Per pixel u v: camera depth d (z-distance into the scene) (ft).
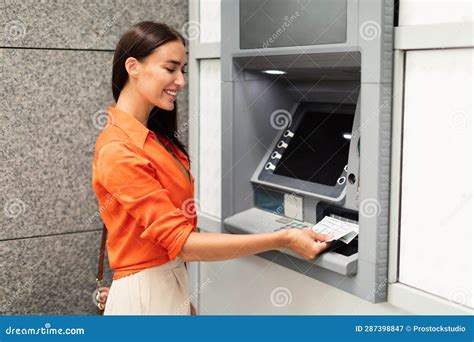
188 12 8.49
